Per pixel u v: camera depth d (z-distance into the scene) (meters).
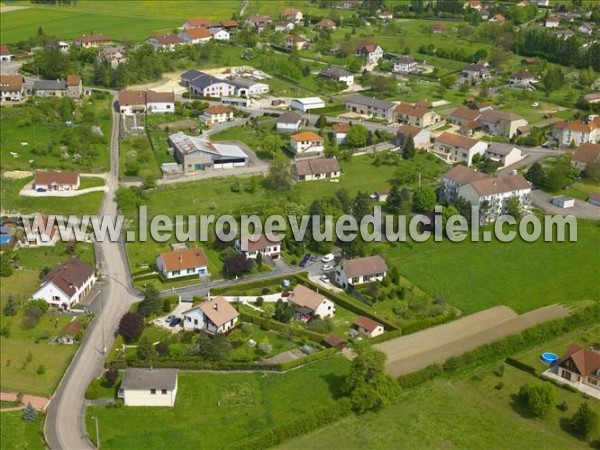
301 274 181.62
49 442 124.75
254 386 140.38
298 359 147.00
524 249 198.12
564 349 157.12
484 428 131.25
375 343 156.25
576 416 130.62
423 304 169.12
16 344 153.00
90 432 127.00
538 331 160.00
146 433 126.94
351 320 164.88
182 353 148.00
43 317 162.75
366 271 177.00
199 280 178.88
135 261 187.38
